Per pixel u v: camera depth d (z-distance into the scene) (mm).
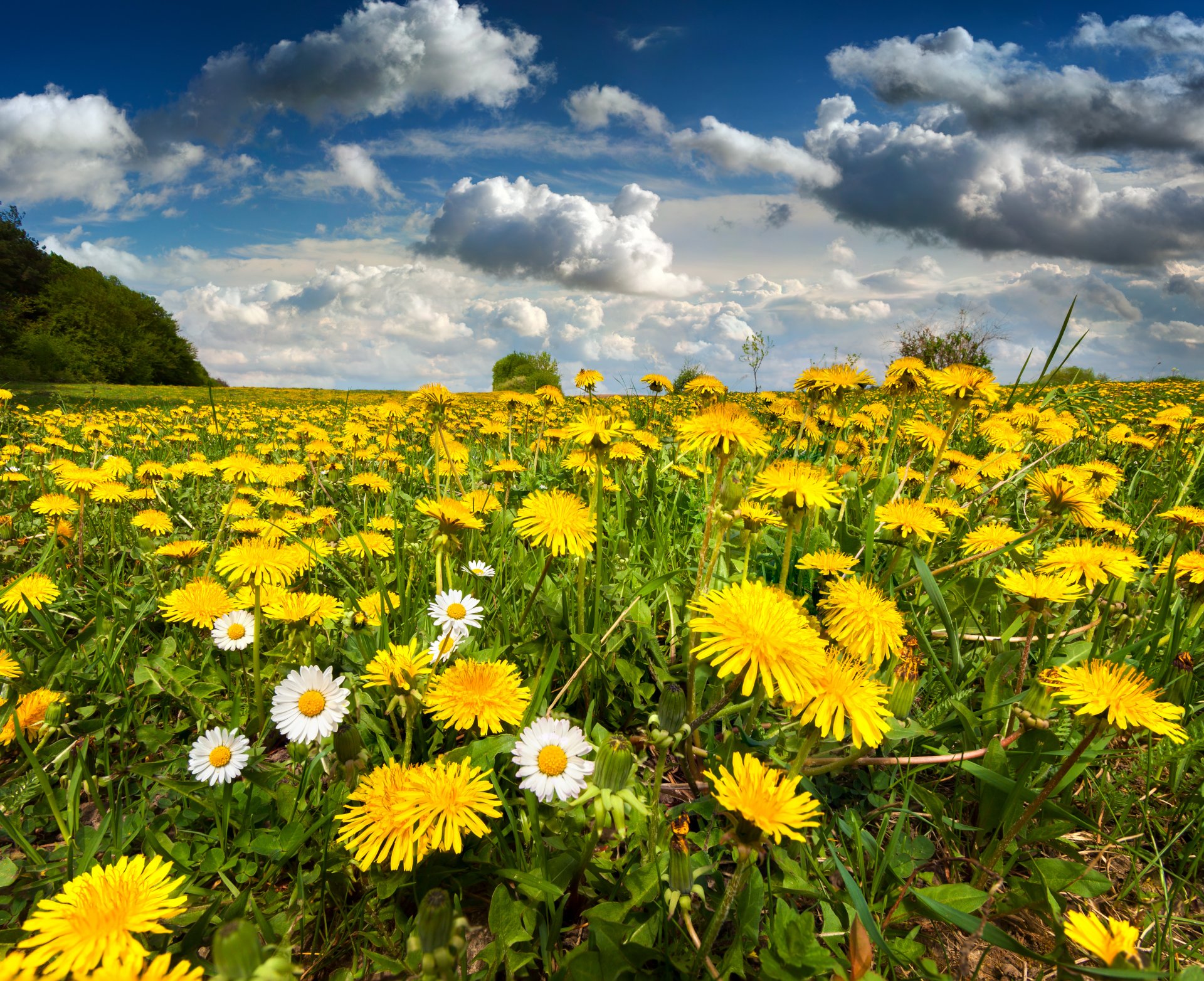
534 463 4949
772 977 1128
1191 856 1579
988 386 2709
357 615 2270
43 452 5934
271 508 3645
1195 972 1150
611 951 1152
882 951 1193
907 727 1633
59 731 1939
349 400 18484
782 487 2066
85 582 3137
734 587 1335
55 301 58938
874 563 2619
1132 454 5215
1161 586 2383
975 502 3166
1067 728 1801
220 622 2061
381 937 1307
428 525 3264
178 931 1324
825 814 1615
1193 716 1984
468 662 1597
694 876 1247
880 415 4766
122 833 1564
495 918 1242
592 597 2400
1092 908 1490
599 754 1259
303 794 1605
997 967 1385
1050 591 1783
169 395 29141
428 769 1267
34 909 1410
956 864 1624
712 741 1705
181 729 2023
